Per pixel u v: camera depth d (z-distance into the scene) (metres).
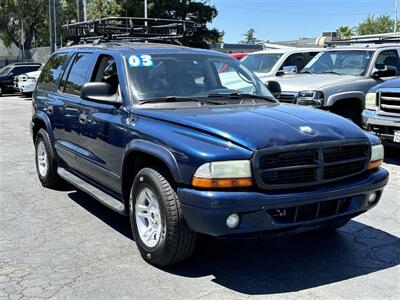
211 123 4.24
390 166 8.65
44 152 7.25
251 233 3.98
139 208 4.65
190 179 3.98
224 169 3.88
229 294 4.03
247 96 5.50
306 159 4.11
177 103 5.04
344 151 4.34
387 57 10.92
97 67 5.91
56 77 7.04
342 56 11.35
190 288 4.13
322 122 4.50
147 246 4.55
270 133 4.09
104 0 38.19
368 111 8.80
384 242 5.17
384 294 4.04
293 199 3.98
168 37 7.10
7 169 8.59
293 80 10.49
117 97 5.20
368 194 4.49
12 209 6.31
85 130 5.72
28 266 4.57
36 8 50.06
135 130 4.68
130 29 7.08
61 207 6.40
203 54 5.88
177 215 4.19
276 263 4.64
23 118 16.44
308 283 4.23
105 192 5.66
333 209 4.30
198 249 4.94
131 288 4.13
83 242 5.16
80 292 4.06
